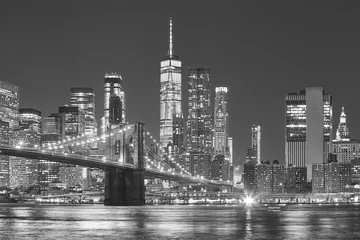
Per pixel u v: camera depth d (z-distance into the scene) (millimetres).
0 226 190500
